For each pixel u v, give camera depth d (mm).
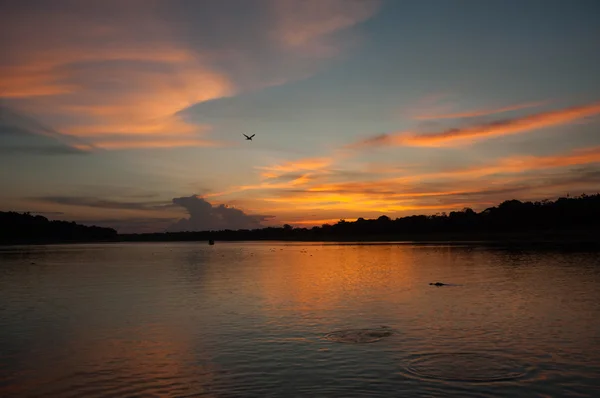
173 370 18688
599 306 31016
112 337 24578
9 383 17516
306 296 37531
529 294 36500
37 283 51281
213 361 19781
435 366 18375
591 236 155500
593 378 16828
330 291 40312
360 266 67312
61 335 25203
